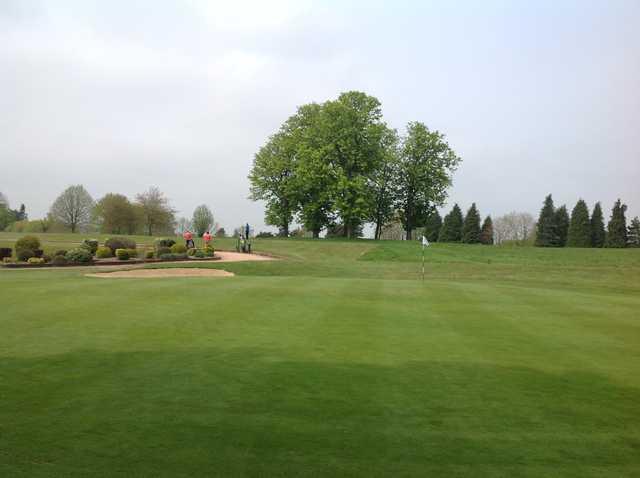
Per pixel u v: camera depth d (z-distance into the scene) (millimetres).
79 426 5090
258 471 4281
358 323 10562
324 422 5324
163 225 72250
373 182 51906
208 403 5777
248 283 17141
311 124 53094
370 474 4285
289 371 7039
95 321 10141
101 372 6836
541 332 10188
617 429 5316
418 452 4707
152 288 15336
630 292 20438
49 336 8812
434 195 53094
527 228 92750
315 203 49531
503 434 5141
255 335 9195
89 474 4156
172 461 4414
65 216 75938
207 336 9031
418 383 6664
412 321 11008
